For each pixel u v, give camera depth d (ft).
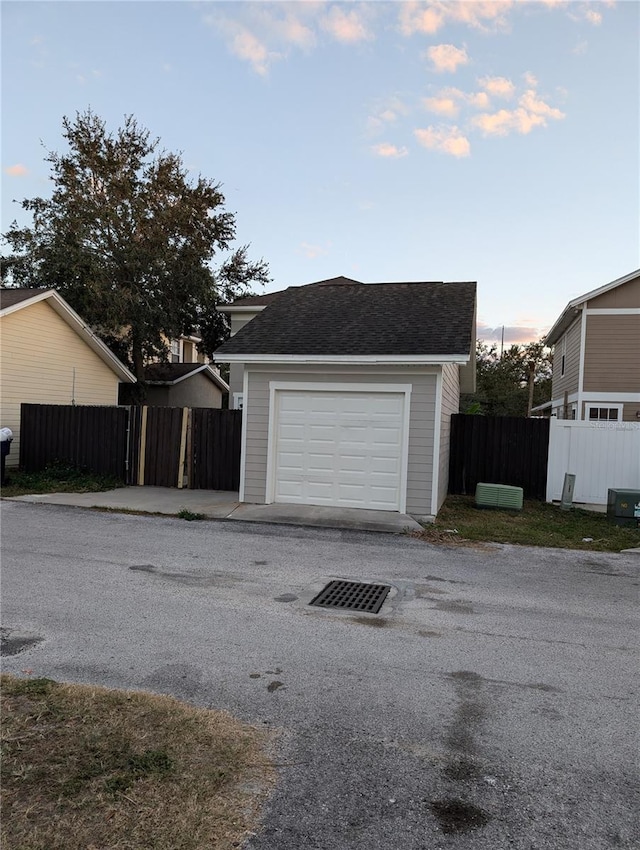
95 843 7.15
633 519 31.68
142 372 74.49
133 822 7.56
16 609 16.12
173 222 70.64
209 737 9.77
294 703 11.31
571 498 36.96
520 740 10.27
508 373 124.77
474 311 37.37
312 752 9.62
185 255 71.20
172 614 16.15
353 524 29.37
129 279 69.21
